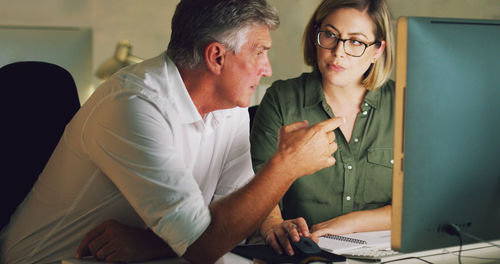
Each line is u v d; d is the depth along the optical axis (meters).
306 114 1.77
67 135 1.34
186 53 1.27
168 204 1.13
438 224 1.01
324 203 1.74
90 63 2.78
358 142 1.74
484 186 1.04
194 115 1.31
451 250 1.28
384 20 1.65
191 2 1.27
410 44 0.95
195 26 1.25
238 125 1.54
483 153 1.03
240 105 1.31
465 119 1.00
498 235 1.07
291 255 1.17
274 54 3.35
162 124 1.21
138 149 1.16
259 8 1.24
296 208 1.75
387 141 1.75
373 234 1.46
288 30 3.34
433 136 0.98
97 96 1.27
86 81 2.77
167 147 1.19
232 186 1.54
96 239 1.17
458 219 1.03
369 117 1.75
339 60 1.64
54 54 2.64
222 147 1.50
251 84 1.28
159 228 1.14
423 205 0.99
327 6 1.67
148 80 1.25
